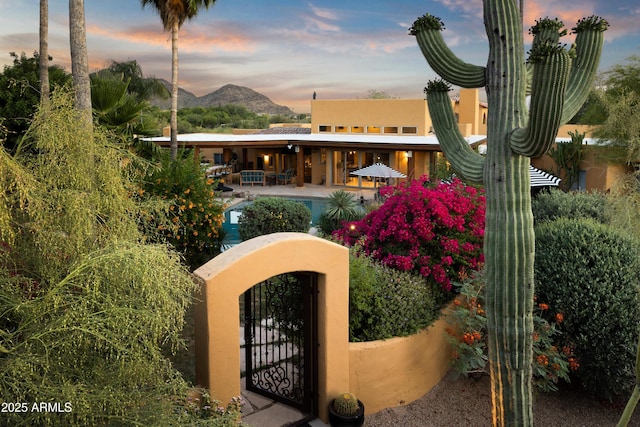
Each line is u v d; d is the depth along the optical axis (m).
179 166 8.90
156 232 4.00
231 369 4.27
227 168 25.27
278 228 11.16
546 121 3.07
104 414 2.52
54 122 3.05
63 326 2.37
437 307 5.91
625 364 5.04
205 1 16.69
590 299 5.14
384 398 5.11
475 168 3.77
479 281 5.75
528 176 3.54
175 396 3.04
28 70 12.03
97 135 3.30
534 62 3.02
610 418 5.17
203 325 4.16
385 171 18.70
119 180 3.27
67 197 2.90
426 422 4.93
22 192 2.65
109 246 2.80
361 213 12.98
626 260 5.25
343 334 4.78
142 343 2.68
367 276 5.27
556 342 5.36
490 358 3.70
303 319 4.85
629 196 5.75
